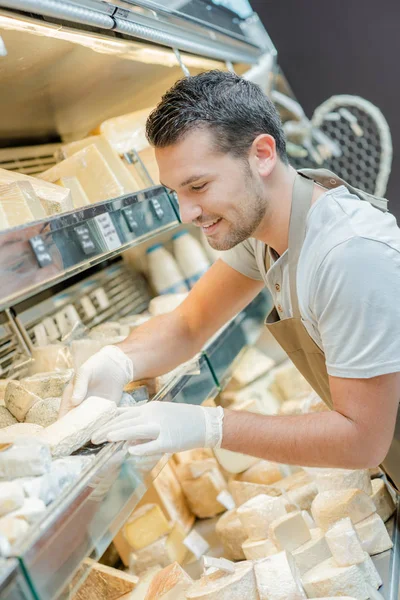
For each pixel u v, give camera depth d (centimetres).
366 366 111
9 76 137
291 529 132
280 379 205
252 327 189
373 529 136
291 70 360
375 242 111
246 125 112
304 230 120
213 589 114
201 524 176
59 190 128
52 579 69
